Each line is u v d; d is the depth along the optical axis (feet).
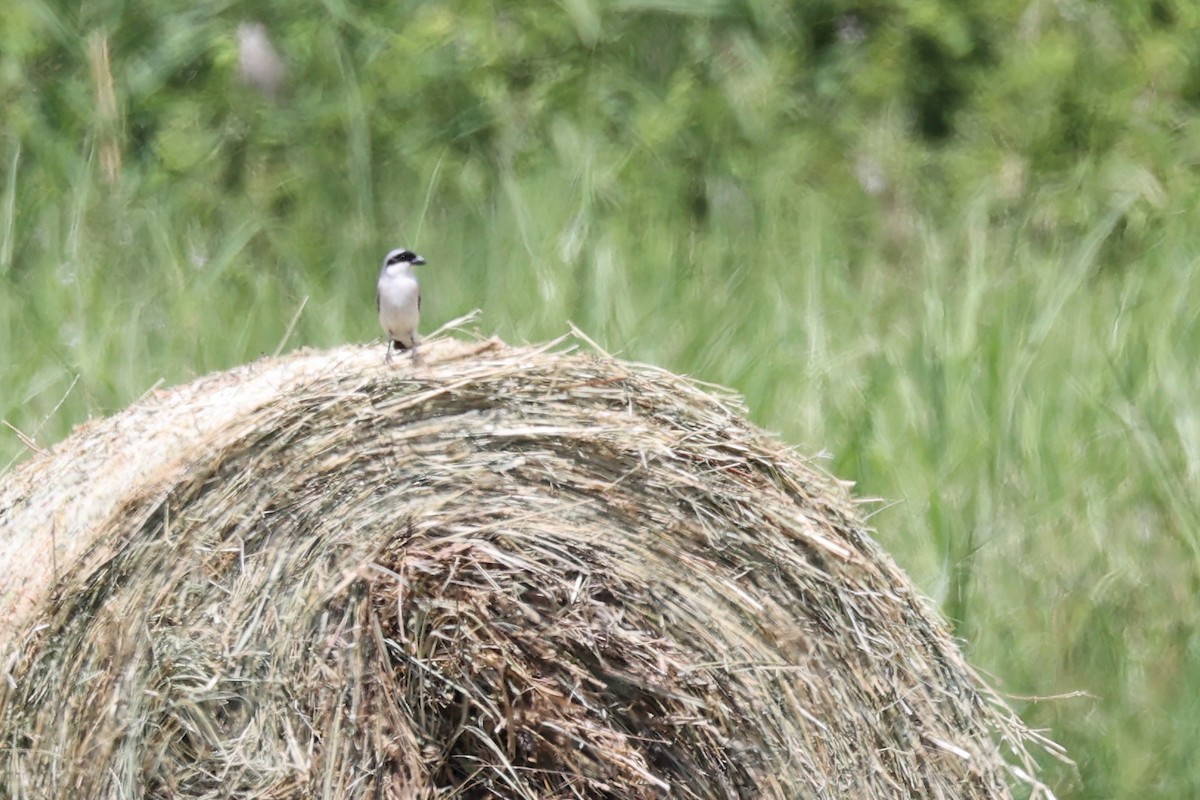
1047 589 62.39
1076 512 65.10
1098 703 58.23
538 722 46.93
